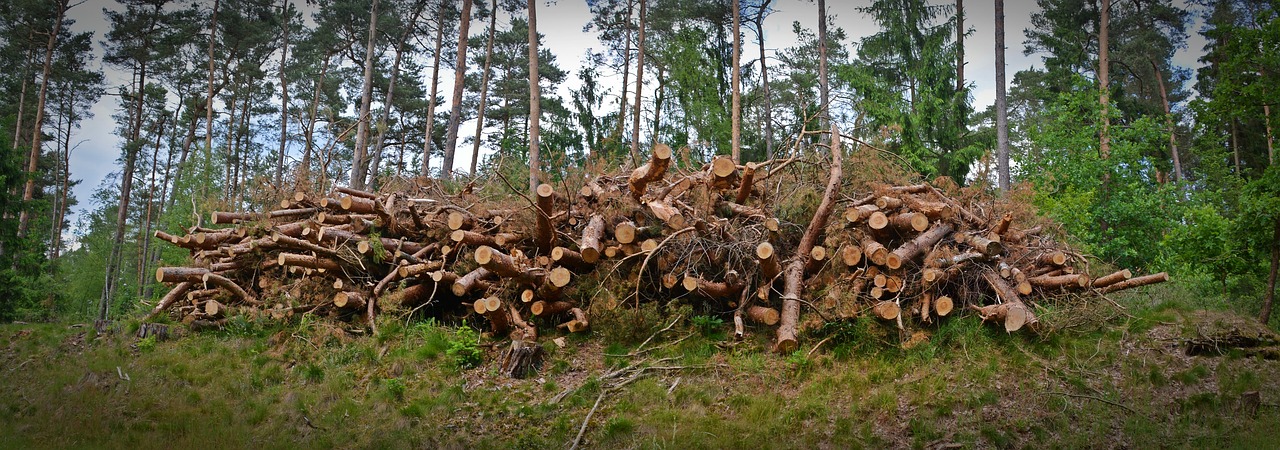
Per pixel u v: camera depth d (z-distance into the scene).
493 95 33.19
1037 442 6.79
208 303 9.73
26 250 20.78
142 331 9.55
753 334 8.87
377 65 32.38
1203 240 11.13
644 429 7.21
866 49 20.31
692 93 21.00
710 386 7.91
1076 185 15.68
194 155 20.78
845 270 8.88
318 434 7.40
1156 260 14.05
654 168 9.17
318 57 29.70
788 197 9.97
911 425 7.05
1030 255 9.41
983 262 8.85
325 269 9.82
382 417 7.61
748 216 9.83
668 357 8.52
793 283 8.85
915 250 8.75
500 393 7.91
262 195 12.40
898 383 7.71
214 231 10.80
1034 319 8.17
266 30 30.00
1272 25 10.28
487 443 7.09
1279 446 6.42
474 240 9.73
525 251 10.00
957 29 21.06
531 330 9.02
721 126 20.59
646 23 24.47
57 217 38.59
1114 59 24.38
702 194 9.69
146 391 8.27
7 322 18.84
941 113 18.77
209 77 29.91
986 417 7.14
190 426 7.58
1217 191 14.17
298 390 8.14
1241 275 11.30
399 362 8.50
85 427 7.64
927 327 8.70
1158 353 8.13
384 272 10.00
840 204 10.02
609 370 8.36
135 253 26.89
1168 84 28.28
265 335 9.43
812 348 8.38
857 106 18.67
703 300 9.32
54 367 8.90
